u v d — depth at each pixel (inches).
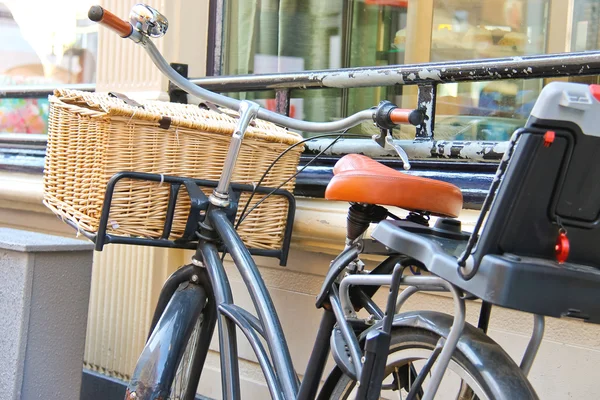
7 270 105.0
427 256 57.2
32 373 105.0
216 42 133.1
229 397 81.6
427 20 121.1
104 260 131.3
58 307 107.1
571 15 108.8
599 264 54.7
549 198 51.1
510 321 90.4
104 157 84.5
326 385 72.9
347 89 120.7
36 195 144.7
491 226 51.3
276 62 133.2
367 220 68.9
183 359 91.7
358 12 126.9
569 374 86.4
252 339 79.3
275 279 114.0
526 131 49.1
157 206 88.2
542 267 50.4
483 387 57.4
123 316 128.4
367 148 106.5
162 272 125.0
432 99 102.3
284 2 131.9
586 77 96.2
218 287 85.0
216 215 87.4
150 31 79.4
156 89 129.2
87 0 159.9
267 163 95.9
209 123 90.2
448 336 55.7
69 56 164.7
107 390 130.0
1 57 179.3
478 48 117.4
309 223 104.8
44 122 168.6
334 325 70.3
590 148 49.9
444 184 65.0
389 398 89.9
